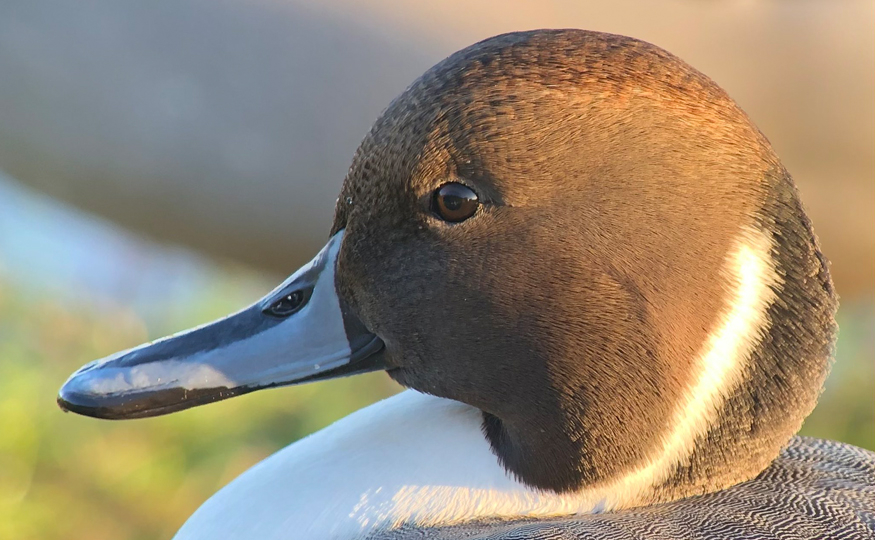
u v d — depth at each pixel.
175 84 5.71
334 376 2.90
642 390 2.68
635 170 2.54
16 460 5.92
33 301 6.86
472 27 5.53
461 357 2.77
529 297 2.64
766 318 2.65
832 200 5.79
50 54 5.69
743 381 2.69
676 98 2.54
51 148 6.00
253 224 6.01
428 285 2.71
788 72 5.52
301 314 2.88
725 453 2.76
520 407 2.77
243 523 2.99
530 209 2.58
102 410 2.83
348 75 5.62
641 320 2.62
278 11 5.57
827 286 2.70
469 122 2.54
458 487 2.90
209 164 5.86
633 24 5.55
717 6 5.54
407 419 3.08
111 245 6.90
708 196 2.55
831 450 3.23
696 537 2.61
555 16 5.51
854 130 5.54
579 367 2.68
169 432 6.20
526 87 2.52
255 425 6.30
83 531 5.68
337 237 2.87
